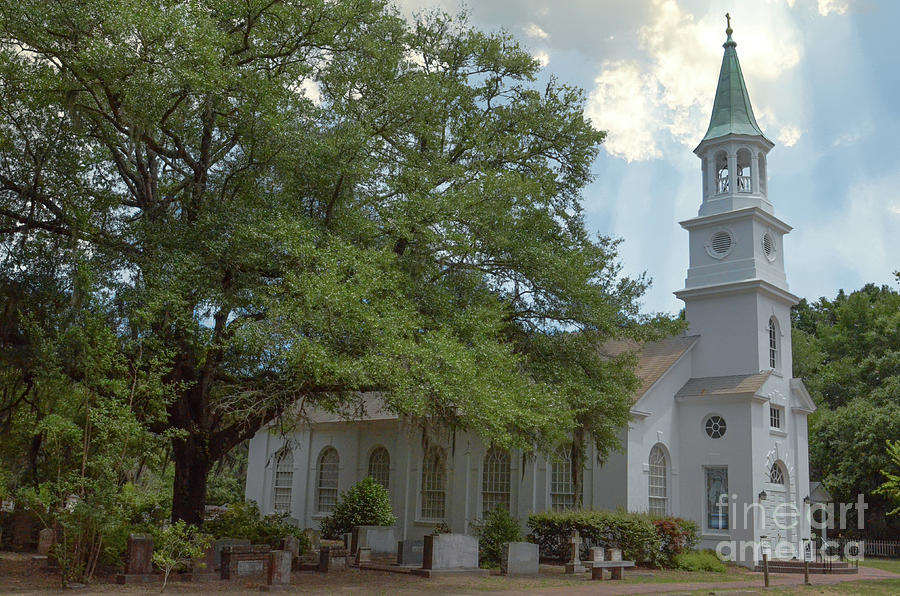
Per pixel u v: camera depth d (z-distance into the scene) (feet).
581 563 73.51
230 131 61.93
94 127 59.47
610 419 78.89
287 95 59.00
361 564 72.02
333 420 122.21
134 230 57.06
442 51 77.05
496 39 77.00
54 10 50.57
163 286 52.70
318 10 59.98
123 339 55.21
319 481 125.59
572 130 75.87
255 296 56.34
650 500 97.86
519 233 70.74
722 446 99.81
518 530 85.05
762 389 100.63
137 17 49.11
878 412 135.74
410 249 64.59
